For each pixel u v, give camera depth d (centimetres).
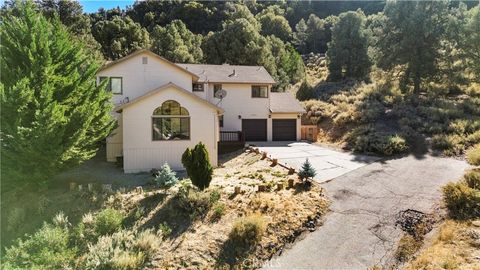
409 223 1027
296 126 2864
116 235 982
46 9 3925
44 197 1213
